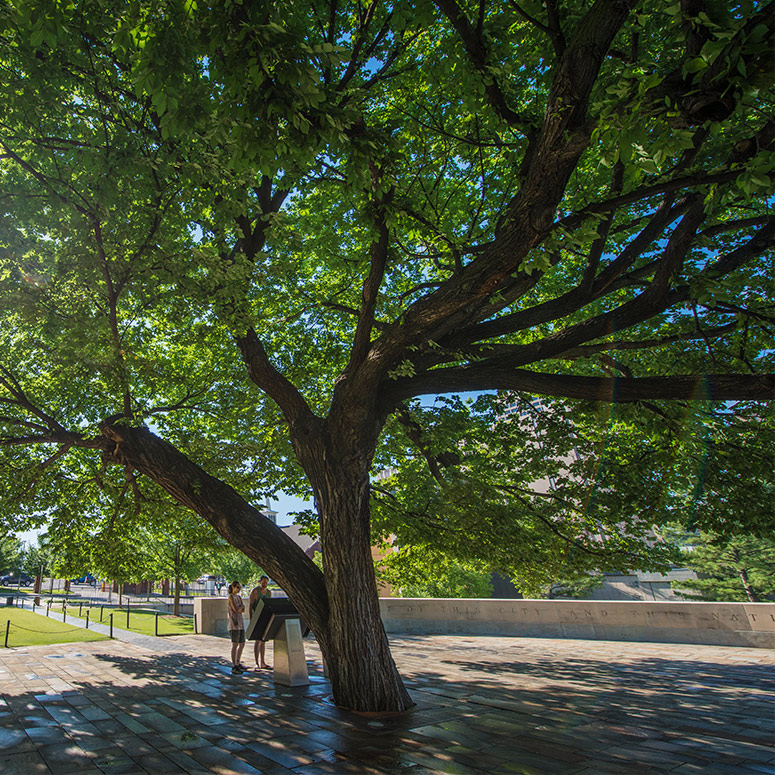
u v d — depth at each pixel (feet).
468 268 20.17
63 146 21.66
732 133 22.25
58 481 38.65
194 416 43.47
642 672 33.96
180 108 15.39
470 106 20.99
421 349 24.30
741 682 30.48
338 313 39.73
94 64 20.65
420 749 17.79
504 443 37.99
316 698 25.99
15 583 280.31
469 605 60.54
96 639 56.08
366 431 25.36
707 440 31.19
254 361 28.73
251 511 27.07
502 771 15.61
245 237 30.48
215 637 57.82
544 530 37.47
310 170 27.17
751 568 90.27
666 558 36.50
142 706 24.61
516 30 23.30
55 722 21.76
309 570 26.18
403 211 23.41
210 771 15.83
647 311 22.63
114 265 23.54
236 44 13.58
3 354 32.40
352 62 23.70
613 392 22.89
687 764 16.25
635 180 14.35
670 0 12.64
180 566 95.61
